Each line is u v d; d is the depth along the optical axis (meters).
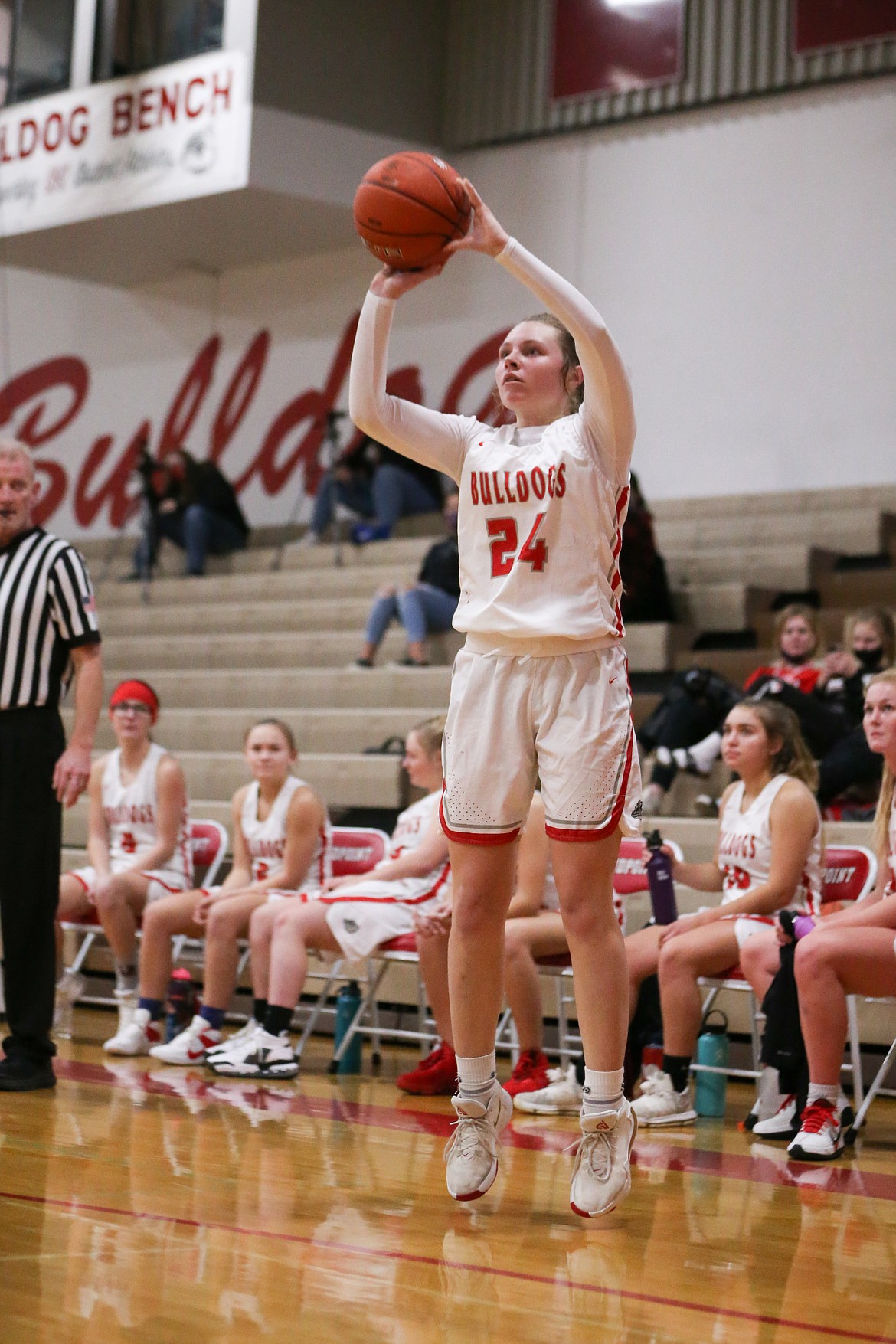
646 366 21.23
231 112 20.66
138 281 26.34
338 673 16.75
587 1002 5.78
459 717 5.86
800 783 9.48
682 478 20.86
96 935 13.95
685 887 11.45
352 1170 6.73
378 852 11.77
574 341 6.09
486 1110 6.00
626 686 5.86
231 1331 4.32
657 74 20.91
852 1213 6.32
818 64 19.64
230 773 15.27
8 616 8.80
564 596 5.67
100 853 12.12
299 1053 10.44
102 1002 13.30
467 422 6.07
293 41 20.95
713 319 20.69
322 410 24.31
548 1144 7.78
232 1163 6.76
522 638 5.69
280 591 20.86
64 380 27.59
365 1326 4.41
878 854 8.90
